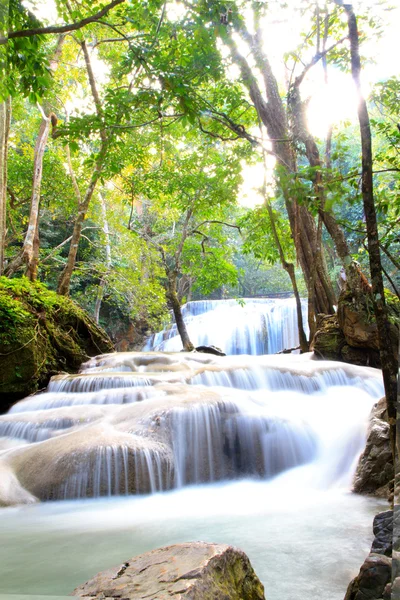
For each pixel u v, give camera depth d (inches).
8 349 384.5
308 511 165.8
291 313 805.2
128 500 217.2
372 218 79.2
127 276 789.9
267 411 284.4
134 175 588.1
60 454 229.3
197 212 632.4
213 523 153.3
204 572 59.7
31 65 159.8
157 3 144.4
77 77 610.5
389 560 77.4
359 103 77.9
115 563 111.3
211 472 257.6
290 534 131.9
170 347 891.4
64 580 99.0
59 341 467.5
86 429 257.0
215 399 283.7
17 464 232.7
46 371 425.4
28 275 549.0
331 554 110.9
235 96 351.9
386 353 81.4
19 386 388.5
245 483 251.8
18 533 153.1
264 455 264.8
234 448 267.1
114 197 845.8
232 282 689.6
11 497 209.0
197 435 263.0
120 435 247.1
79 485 220.1
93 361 468.4
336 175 93.0
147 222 1037.2
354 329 421.4
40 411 301.0
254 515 164.6
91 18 125.6
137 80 176.2
